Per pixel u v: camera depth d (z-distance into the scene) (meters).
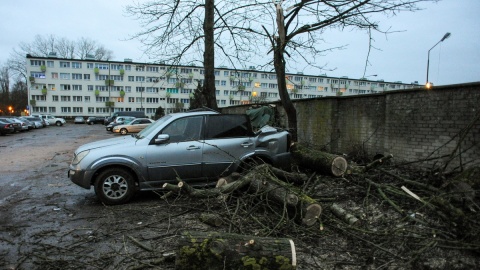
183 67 11.98
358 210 4.60
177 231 4.34
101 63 68.62
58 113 66.88
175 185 5.39
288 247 2.98
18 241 4.09
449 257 3.38
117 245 3.95
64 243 4.02
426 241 3.59
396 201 4.69
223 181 5.46
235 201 4.95
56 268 3.38
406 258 3.36
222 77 72.62
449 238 3.60
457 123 5.89
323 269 3.31
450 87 5.95
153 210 5.25
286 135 6.68
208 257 2.94
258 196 4.87
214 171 6.05
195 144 5.93
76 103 67.75
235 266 2.91
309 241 3.94
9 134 27.14
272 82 71.69
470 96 5.70
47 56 67.12
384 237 3.77
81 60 67.31
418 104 6.63
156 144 5.78
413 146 6.74
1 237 4.22
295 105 11.67
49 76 65.88
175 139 5.91
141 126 26.84
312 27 7.39
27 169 9.68
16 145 17.45
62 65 66.50
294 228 4.11
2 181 7.89
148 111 71.88
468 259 3.33
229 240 3.03
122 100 70.31
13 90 71.06
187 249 2.97
